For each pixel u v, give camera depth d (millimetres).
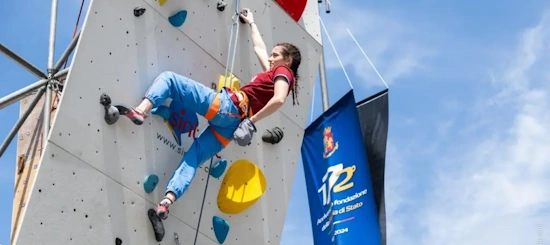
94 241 6180
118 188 6449
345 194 9164
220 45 7777
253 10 8367
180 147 7086
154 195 6750
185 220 7055
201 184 7281
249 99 6996
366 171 9078
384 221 8984
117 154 6488
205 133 6984
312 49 9117
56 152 6016
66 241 5980
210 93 6766
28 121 8477
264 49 7922
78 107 6227
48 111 7543
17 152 8336
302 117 8742
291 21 8875
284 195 8258
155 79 6824
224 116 6789
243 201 7543
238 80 7898
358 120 9328
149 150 6777
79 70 6281
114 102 6512
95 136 6324
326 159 9531
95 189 6258
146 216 6641
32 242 5758
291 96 8641
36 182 5848
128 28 6777
